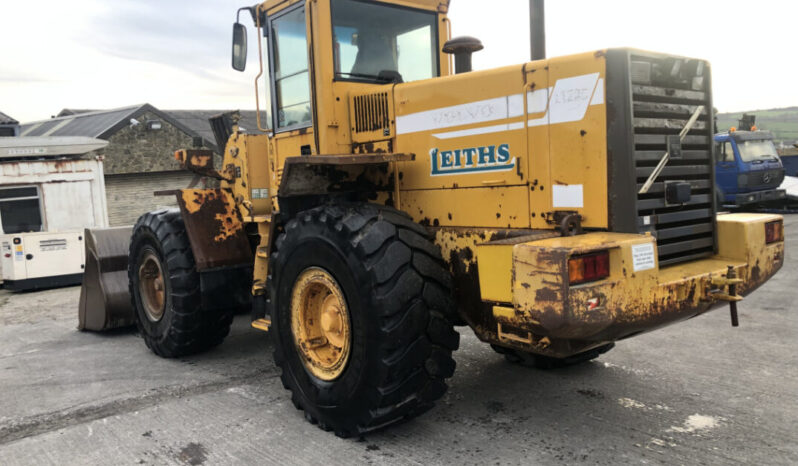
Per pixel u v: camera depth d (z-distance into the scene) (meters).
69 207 11.65
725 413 3.39
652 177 2.85
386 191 3.78
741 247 3.23
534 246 2.52
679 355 4.50
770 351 4.53
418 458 2.97
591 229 2.82
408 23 4.19
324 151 3.78
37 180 11.27
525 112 3.02
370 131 3.79
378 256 2.95
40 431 3.53
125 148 19.48
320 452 3.08
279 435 3.33
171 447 3.22
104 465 3.04
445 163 3.41
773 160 14.87
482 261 2.83
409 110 3.56
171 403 3.92
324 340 3.44
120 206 19.59
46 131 22.45
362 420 3.07
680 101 3.06
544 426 3.31
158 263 5.00
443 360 3.06
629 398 3.68
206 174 5.18
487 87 3.17
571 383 3.98
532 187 3.03
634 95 2.77
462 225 3.37
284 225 3.72
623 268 2.53
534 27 3.78
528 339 2.86
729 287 2.92
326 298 3.37
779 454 2.88
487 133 3.20
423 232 3.18
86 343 5.84
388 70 4.06
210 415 3.67
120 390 4.24
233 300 4.81
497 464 2.88
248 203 4.61
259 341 5.55
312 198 3.76
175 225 4.84
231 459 3.04
